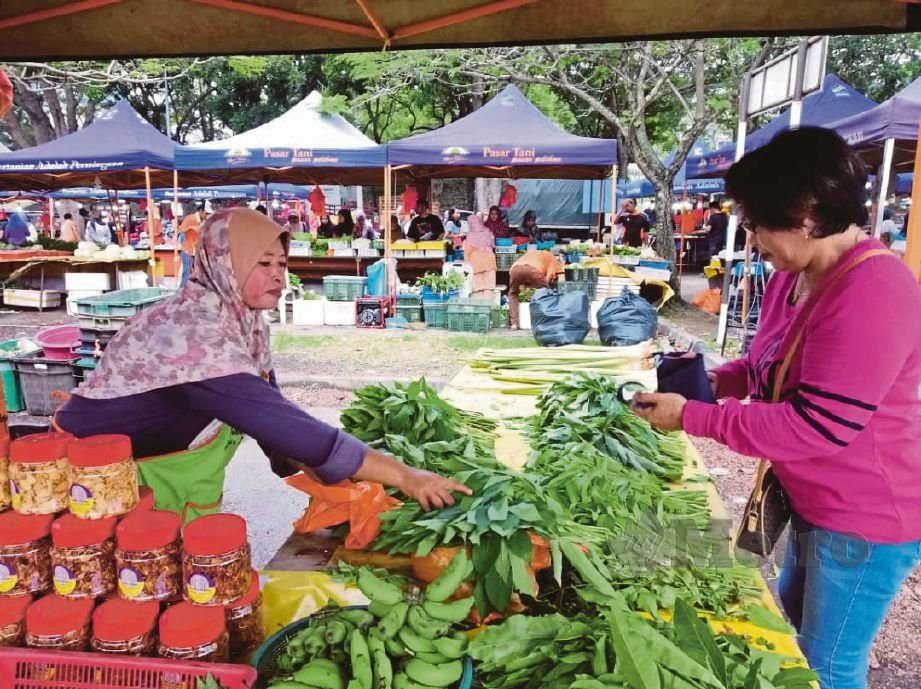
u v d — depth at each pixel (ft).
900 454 5.44
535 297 28.25
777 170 5.08
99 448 4.87
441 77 63.31
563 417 9.93
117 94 94.48
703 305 42.63
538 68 49.67
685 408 5.97
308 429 6.06
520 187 79.87
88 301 21.12
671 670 4.34
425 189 58.59
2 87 7.25
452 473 7.58
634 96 45.44
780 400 5.88
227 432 7.11
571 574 6.05
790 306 6.18
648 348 16.47
